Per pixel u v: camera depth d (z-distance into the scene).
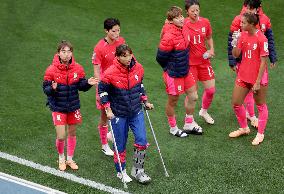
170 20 32.00
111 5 54.00
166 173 29.62
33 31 49.09
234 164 30.67
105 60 30.56
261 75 30.92
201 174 29.78
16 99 38.44
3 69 42.75
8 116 36.19
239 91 32.25
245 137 33.72
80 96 39.25
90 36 48.69
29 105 37.69
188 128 34.41
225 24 50.47
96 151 32.44
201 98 39.31
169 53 32.12
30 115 36.41
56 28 49.84
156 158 31.58
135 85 28.03
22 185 28.73
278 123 35.25
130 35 48.69
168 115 33.72
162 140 33.66
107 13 52.59
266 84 31.89
